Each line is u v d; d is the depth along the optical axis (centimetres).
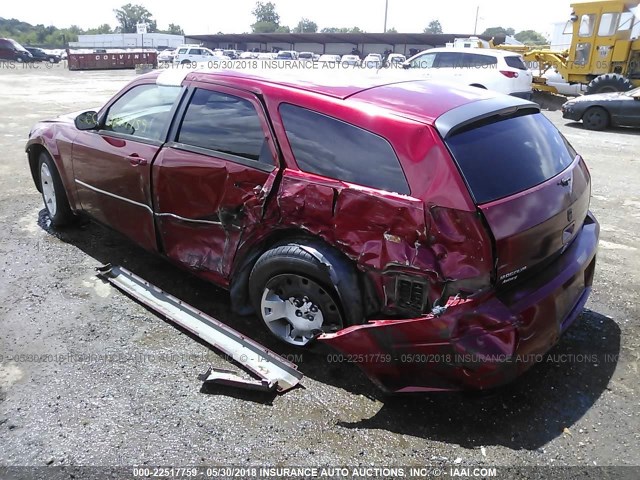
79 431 256
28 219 532
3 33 11688
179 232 359
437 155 252
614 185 713
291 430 260
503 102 304
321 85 312
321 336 275
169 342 329
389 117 270
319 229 283
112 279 400
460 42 2327
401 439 256
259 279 311
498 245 240
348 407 277
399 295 261
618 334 345
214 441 252
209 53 4112
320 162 287
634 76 1579
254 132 314
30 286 394
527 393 289
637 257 469
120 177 390
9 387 285
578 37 1653
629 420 271
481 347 239
